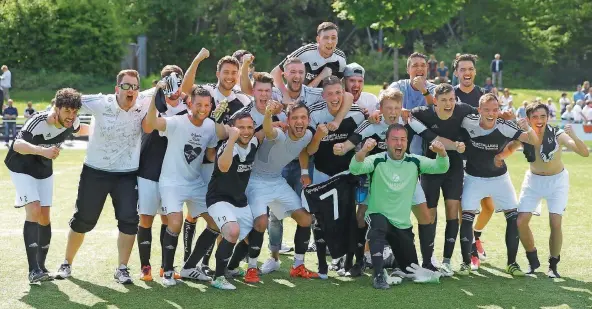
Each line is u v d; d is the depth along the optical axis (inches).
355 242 282.8
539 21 1883.6
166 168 268.4
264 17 1777.8
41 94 1331.2
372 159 270.1
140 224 273.4
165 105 255.3
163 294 256.1
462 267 286.5
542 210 436.8
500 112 280.8
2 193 482.9
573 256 317.1
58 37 1445.6
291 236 365.4
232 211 264.2
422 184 284.8
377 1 1321.4
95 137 261.7
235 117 261.0
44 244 280.8
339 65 315.0
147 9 1626.5
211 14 1765.5
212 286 265.6
